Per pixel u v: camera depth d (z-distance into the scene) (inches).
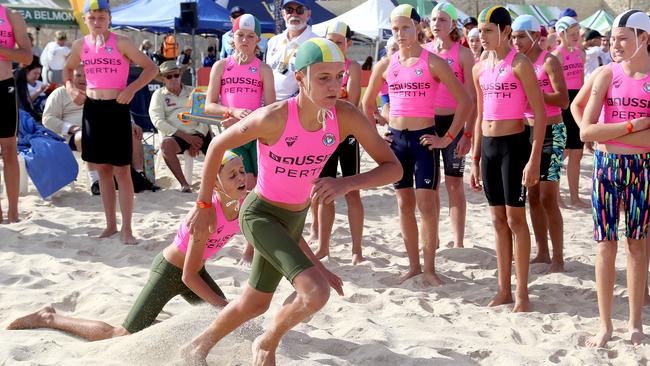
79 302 197.6
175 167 379.2
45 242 267.9
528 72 192.9
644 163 171.5
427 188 226.8
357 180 126.0
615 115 173.0
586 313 205.9
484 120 204.1
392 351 162.4
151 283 163.6
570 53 348.2
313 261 146.6
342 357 161.2
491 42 198.2
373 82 234.4
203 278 166.1
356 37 872.9
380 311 203.2
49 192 350.0
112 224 281.7
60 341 161.2
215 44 1096.2
